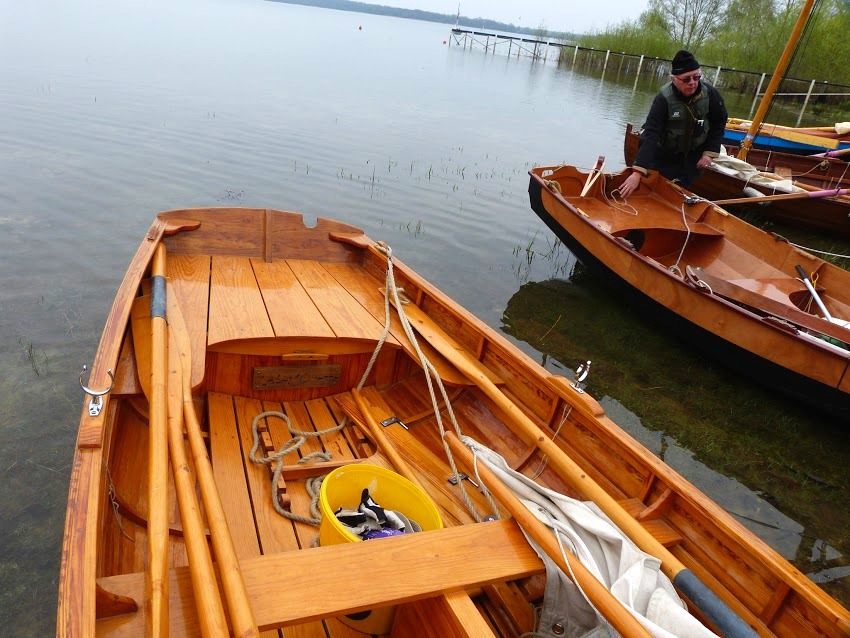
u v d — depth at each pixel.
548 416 3.09
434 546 1.98
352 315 3.80
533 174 7.68
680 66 6.87
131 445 2.70
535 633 2.05
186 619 1.65
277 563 1.80
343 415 3.45
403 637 2.06
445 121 16.09
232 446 2.97
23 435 3.89
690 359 6.03
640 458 2.53
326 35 50.47
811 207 9.52
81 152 9.66
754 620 2.08
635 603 1.86
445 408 3.54
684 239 7.04
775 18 28.55
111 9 44.47
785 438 4.96
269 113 14.25
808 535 3.99
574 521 2.17
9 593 2.91
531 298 7.00
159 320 3.04
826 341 4.97
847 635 1.79
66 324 5.14
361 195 9.45
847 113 21.86
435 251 7.86
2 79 14.12
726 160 10.02
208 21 45.97
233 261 4.45
